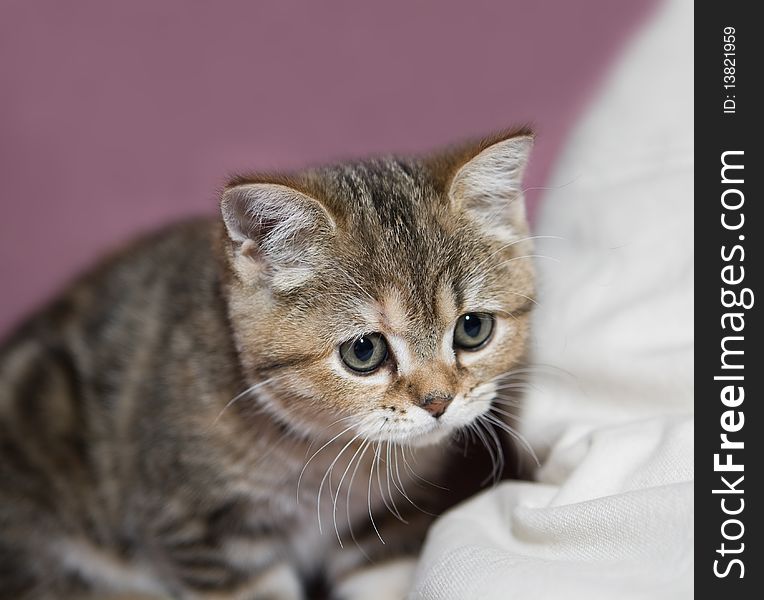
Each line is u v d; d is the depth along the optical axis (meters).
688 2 0.46
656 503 0.32
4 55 0.58
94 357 0.44
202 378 0.41
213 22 0.58
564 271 0.42
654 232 0.41
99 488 0.43
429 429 0.38
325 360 0.38
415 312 0.37
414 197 0.39
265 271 0.38
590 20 0.57
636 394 0.38
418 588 0.34
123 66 0.58
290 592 0.42
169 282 0.44
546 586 0.30
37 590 0.44
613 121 0.44
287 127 0.59
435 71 0.58
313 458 0.40
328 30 0.58
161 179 0.59
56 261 0.60
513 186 0.39
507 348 0.39
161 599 0.44
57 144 0.59
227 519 0.41
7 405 0.44
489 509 0.37
